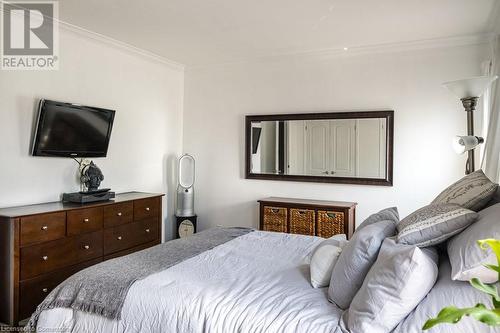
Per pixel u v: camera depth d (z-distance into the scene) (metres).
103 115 3.88
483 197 1.87
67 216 3.18
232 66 4.91
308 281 2.09
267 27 3.57
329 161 4.39
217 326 1.71
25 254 2.87
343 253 1.91
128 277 2.04
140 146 4.58
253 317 1.69
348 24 3.46
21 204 3.30
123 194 4.26
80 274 2.13
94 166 3.76
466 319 1.39
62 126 3.51
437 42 3.85
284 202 4.25
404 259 1.49
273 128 4.68
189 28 3.62
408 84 4.02
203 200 5.14
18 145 3.26
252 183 4.86
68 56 3.66
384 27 3.52
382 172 4.13
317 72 4.44
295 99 4.57
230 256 2.50
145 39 3.97
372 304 1.53
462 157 3.83
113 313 1.88
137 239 3.98
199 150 5.16
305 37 3.86
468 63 3.78
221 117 5.01
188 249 2.63
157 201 4.27
